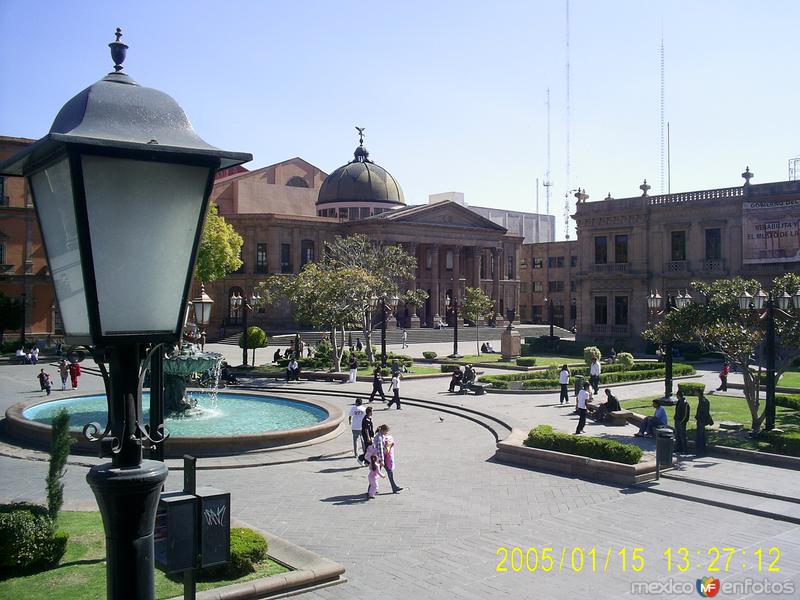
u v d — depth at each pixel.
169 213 4.06
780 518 14.27
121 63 4.46
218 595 9.68
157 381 5.28
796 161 61.34
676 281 61.06
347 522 13.98
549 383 35.81
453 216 89.00
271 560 11.26
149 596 4.05
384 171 95.06
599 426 25.36
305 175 96.12
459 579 10.98
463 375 35.25
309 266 45.78
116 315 3.93
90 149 3.69
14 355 55.84
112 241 3.87
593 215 66.06
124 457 4.08
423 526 13.75
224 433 22.94
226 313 77.69
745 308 22.09
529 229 128.25
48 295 63.38
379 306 60.84
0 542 9.98
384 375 41.06
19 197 62.47
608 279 65.06
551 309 64.31
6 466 18.73
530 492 16.41
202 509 4.86
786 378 41.66
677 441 20.72
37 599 9.19
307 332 72.31
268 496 16.00
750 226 56.38
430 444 22.58
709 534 13.30
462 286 93.44
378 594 10.37
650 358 56.81
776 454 19.08
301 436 21.77
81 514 13.51
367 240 60.31
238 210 86.50
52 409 27.47
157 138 4.02
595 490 16.61
